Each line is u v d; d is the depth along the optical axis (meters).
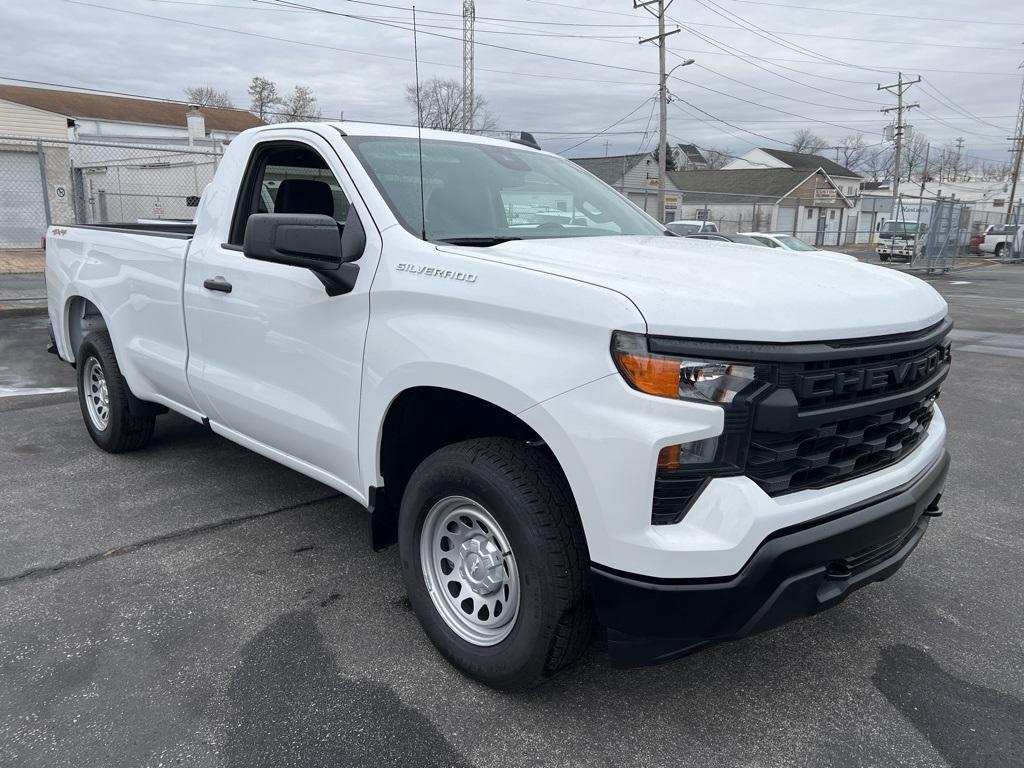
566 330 2.35
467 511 2.75
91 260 5.11
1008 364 10.22
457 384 2.61
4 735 2.50
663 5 27.97
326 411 3.25
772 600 2.31
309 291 3.25
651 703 2.77
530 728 2.61
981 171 90.56
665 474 2.23
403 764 2.42
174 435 5.85
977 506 4.87
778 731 2.63
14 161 25.11
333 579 3.62
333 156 3.36
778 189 47.91
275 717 2.62
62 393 7.21
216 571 3.68
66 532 4.07
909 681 2.94
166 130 46.25
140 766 2.38
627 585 2.28
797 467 2.36
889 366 2.54
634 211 4.18
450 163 3.55
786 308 2.34
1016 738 2.61
